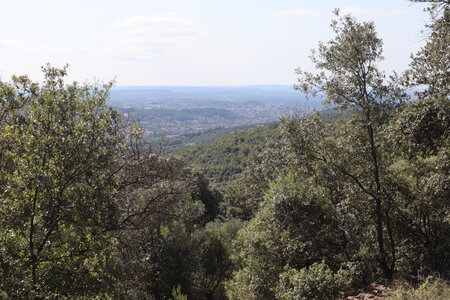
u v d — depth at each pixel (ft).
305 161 43.83
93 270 29.48
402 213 43.16
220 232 82.38
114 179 37.93
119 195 44.55
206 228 88.53
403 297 26.63
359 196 43.11
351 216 42.06
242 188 112.37
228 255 75.92
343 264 38.19
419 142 34.40
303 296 27.53
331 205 43.73
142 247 55.62
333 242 41.57
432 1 32.17
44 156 30.45
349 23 41.04
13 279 24.59
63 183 30.48
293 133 43.78
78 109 36.37
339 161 41.83
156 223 53.42
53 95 35.81
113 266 29.81
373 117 39.68
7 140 32.40
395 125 35.04
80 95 38.09
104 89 39.91
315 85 42.91
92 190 31.12
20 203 27.86
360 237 41.52
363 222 43.50
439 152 32.58
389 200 41.45
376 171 40.96
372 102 39.78
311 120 43.24
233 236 82.07
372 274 38.99
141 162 45.52
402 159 44.93
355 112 41.47
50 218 29.86
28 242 28.58
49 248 29.40
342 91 41.24
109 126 37.11
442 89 31.37
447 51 31.01
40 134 32.27
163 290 59.31
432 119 32.89
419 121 32.07
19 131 31.89
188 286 62.85
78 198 30.32
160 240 59.98
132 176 45.27
